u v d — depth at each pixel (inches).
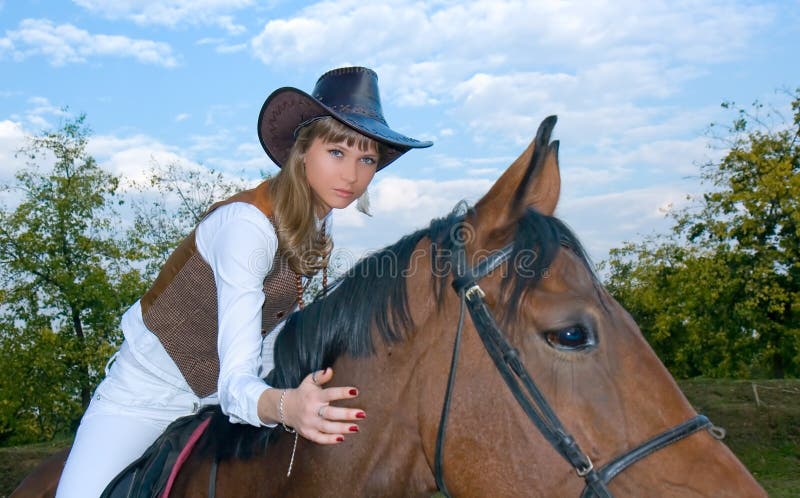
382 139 81.5
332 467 75.0
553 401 66.3
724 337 821.2
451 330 72.4
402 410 74.0
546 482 65.6
